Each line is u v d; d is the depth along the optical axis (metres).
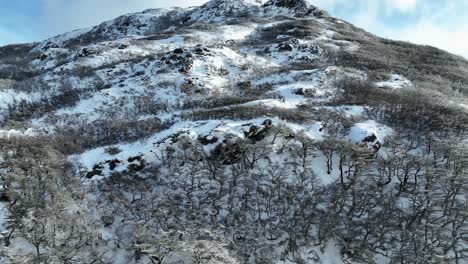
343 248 17.30
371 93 30.06
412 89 30.86
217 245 15.73
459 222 17.39
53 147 22.45
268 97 30.31
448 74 39.44
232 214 18.22
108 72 40.03
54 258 14.60
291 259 16.88
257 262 16.42
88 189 18.72
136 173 19.77
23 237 15.40
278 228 17.75
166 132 22.86
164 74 36.38
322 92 31.22
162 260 15.62
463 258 16.36
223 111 25.92
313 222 17.80
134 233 16.36
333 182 20.34
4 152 19.88
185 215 17.97
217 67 38.12
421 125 24.39
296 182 19.91
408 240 17.06
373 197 19.08
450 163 20.53
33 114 30.72
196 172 19.83
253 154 20.44
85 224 16.64
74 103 32.38
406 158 21.06
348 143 21.00
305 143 21.03
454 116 25.06
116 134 25.42
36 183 17.73
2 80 38.62
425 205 18.19
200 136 21.34
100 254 15.83
